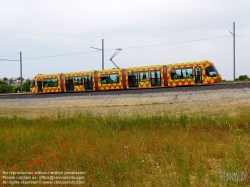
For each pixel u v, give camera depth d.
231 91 25.03
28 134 13.26
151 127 15.16
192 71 30.42
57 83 38.19
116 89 34.44
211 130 13.69
